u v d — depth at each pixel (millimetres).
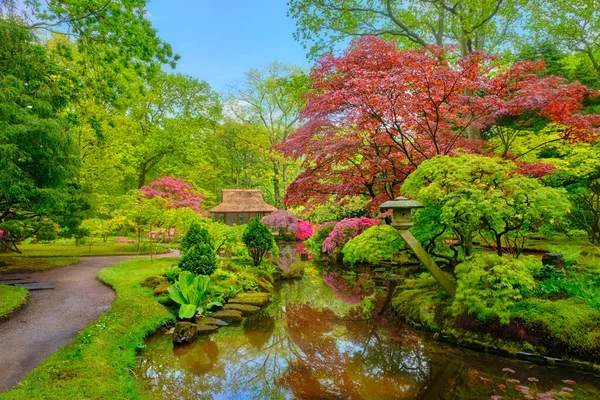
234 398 3664
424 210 5605
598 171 9914
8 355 4094
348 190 8406
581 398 3436
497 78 7266
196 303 6324
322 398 3666
